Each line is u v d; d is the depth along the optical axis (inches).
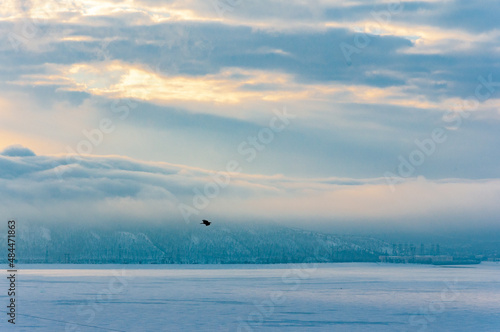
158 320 5398.6
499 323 5334.6
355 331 4800.7
